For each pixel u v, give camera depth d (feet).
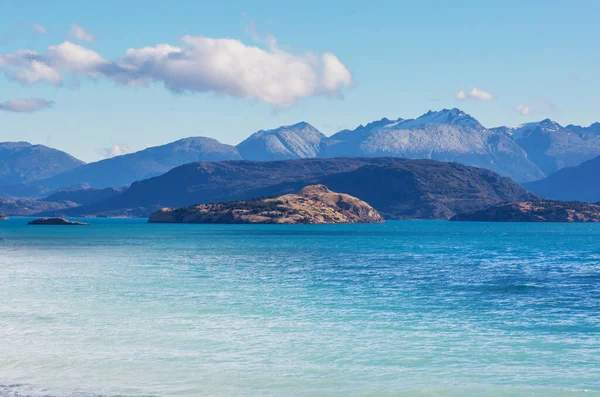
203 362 125.70
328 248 526.98
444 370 121.19
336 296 213.46
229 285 244.42
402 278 274.36
